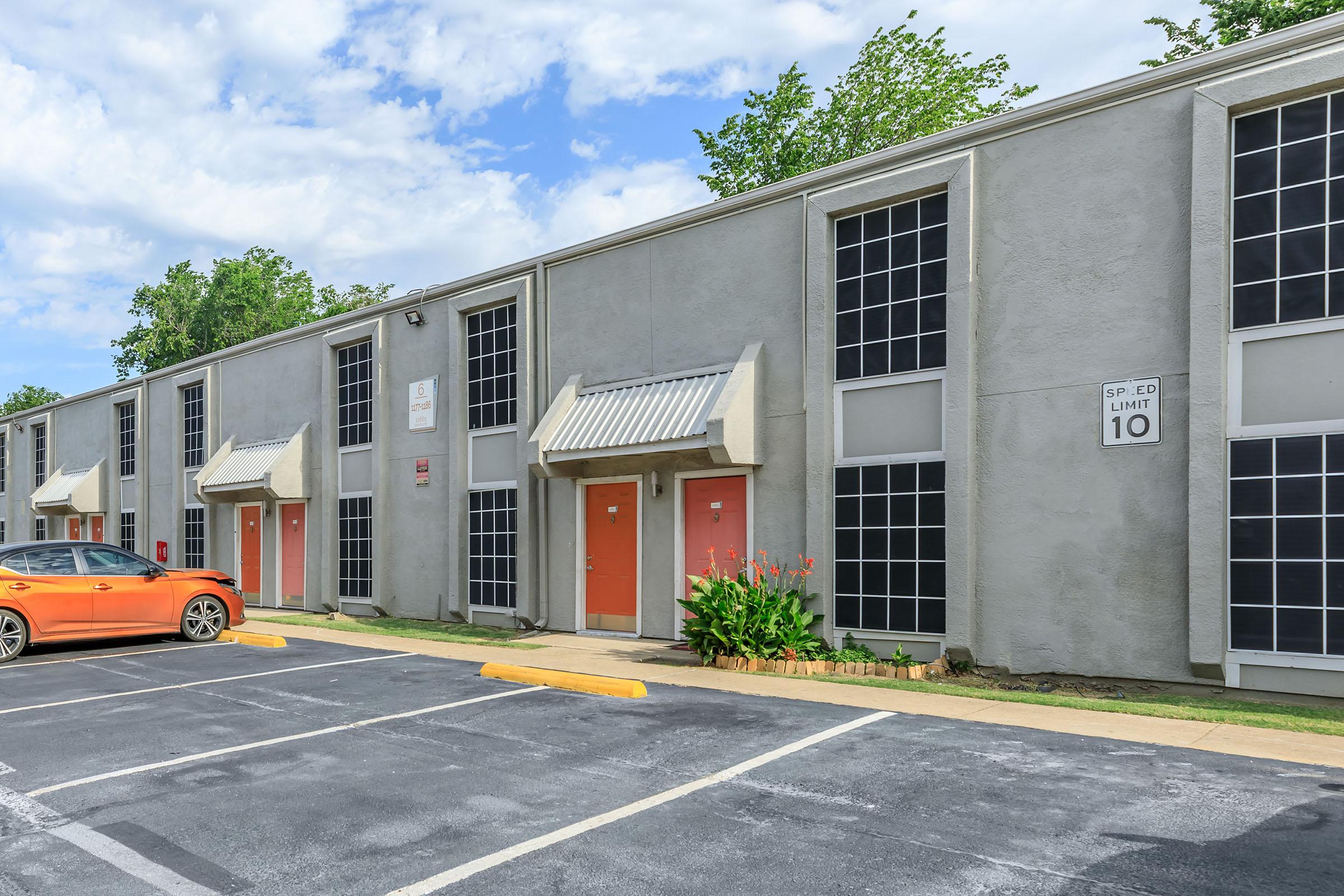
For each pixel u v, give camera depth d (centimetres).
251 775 606
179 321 4891
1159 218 850
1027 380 924
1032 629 909
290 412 1975
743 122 2934
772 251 1150
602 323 1356
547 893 403
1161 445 839
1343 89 762
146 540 2448
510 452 1499
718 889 402
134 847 475
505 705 823
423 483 1656
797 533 1104
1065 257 906
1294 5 1822
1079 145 903
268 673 1035
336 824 504
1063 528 894
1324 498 751
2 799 564
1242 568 787
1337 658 739
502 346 1530
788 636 1019
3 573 1182
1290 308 777
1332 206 764
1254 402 789
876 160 1048
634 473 1296
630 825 490
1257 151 803
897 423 1027
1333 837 444
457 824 499
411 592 1669
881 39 2827
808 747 645
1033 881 399
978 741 650
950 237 976
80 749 686
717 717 753
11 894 418
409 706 827
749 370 1126
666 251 1274
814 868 423
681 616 1226
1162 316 845
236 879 429
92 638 1291
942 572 981
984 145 970
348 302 4969
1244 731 674
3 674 1062
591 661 1071
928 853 436
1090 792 524
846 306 1078
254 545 2052
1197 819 473
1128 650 851
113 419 2614
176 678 1007
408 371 1703
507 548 1490
